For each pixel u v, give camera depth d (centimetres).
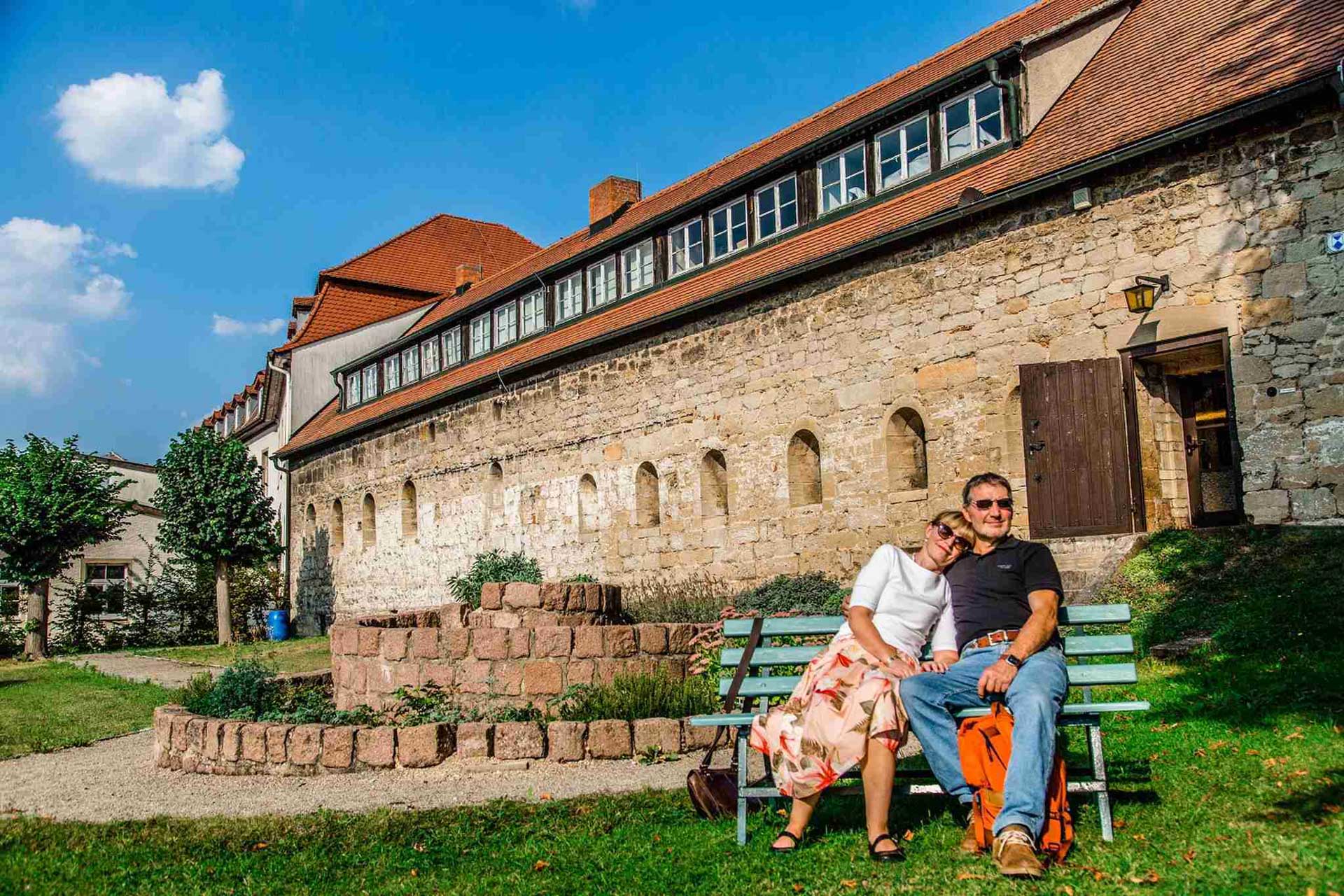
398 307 3816
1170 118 1284
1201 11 1466
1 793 868
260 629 3512
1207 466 1377
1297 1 1316
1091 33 1587
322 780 845
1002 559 588
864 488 1619
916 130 1698
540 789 764
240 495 3070
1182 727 713
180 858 629
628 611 1705
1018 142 1531
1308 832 487
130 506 3130
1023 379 1385
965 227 1497
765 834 581
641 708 922
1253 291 1207
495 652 1034
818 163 1850
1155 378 1348
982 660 560
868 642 563
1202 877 452
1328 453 1143
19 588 3170
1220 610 995
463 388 2588
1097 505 1322
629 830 621
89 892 571
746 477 1828
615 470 2131
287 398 3634
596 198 2797
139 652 2580
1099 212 1349
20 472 2830
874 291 1620
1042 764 495
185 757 927
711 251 2050
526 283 2539
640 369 2077
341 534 3309
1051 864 488
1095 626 1073
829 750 540
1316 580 990
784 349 1769
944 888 471
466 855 607
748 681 616
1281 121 1191
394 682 1079
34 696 1667
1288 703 721
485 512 2542
